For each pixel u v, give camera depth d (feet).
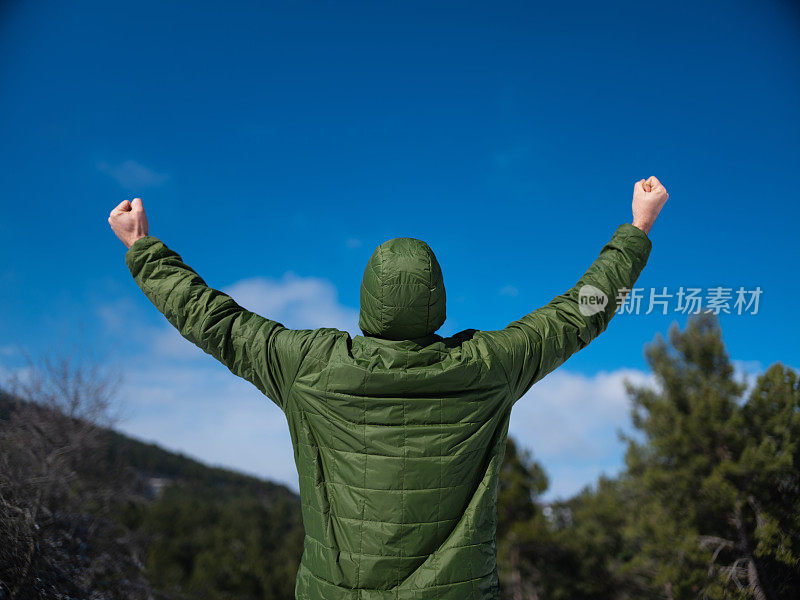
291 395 4.30
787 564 17.93
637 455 34.35
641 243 4.91
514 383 4.38
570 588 48.55
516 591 50.16
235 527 78.07
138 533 25.88
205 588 50.49
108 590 16.78
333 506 4.14
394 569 3.97
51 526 16.79
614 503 44.68
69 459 21.06
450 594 3.92
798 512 19.16
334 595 4.01
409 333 4.29
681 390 30.27
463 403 4.13
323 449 4.24
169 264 4.70
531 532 49.29
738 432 24.82
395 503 4.00
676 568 25.26
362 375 4.02
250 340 4.34
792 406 22.52
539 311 4.75
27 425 20.01
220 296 4.58
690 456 27.50
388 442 4.04
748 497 21.48
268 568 71.00
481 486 4.23
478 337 4.43
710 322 29.96
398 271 4.19
